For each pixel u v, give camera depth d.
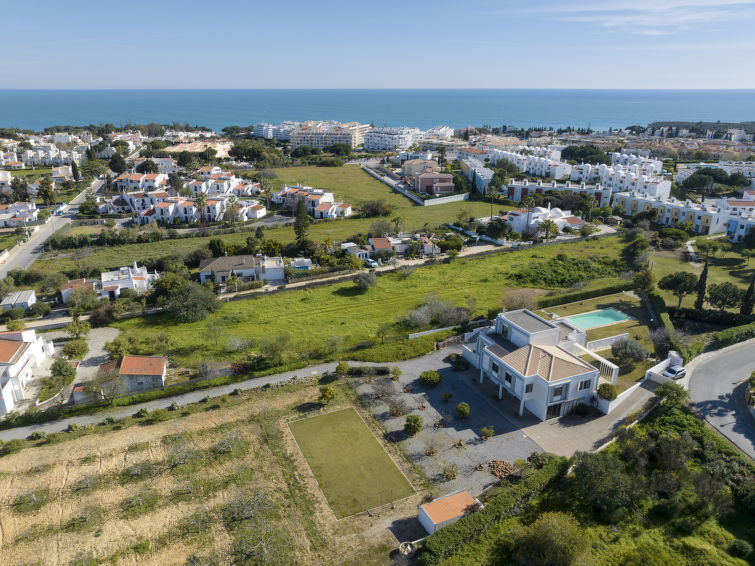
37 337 83.81
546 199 179.62
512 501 50.66
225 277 118.56
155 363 77.19
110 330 95.06
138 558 46.66
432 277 120.69
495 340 76.19
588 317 96.19
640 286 104.06
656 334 81.75
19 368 73.62
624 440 59.69
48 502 53.66
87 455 60.88
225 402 71.31
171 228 162.62
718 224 148.50
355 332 92.31
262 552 47.06
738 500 51.97
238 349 85.50
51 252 140.12
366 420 67.06
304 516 51.53
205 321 98.06
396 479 56.53
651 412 67.81
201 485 55.78
